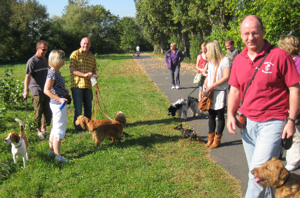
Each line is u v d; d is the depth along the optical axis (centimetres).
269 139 274
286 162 459
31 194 389
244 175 427
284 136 267
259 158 278
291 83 261
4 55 4116
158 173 435
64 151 539
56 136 482
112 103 934
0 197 383
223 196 369
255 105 282
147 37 4828
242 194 374
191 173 436
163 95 1062
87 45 632
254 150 288
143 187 394
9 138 447
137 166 463
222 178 419
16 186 408
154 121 736
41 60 607
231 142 566
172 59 1160
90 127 558
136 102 938
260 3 1076
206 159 488
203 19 2322
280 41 403
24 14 4134
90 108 676
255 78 277
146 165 466
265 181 268
